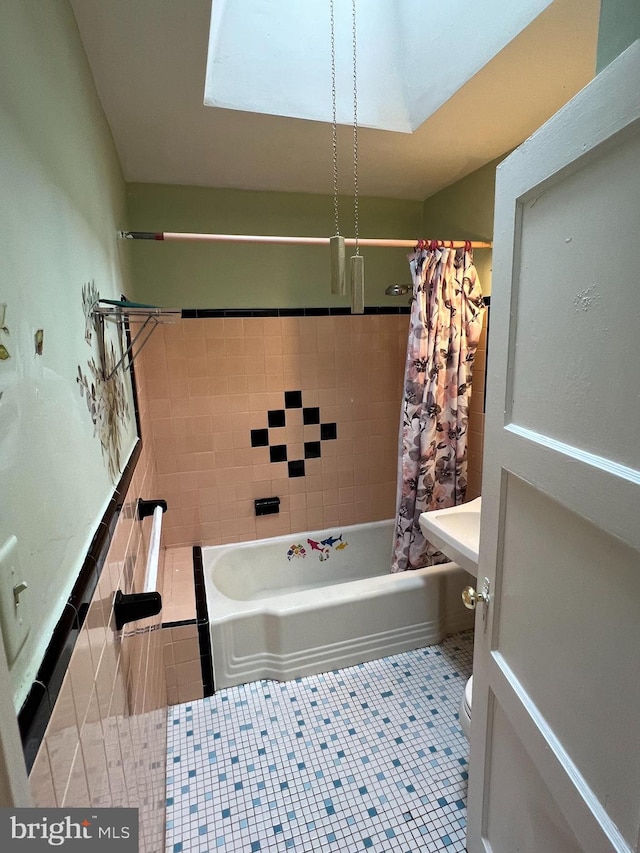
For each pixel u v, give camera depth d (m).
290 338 2.33
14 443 0.50
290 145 1.71
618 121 0.49
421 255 1.93
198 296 2.19
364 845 1.19
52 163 0.77
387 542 2.65
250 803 1.30
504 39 1.14
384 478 2.65
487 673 0.95
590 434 0.58
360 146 1.73
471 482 2.27
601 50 0.65
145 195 2.07
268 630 1.77
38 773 0.44
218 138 1.63
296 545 2.50
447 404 2.09
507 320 0.79
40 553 0.55
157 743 1.31
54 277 0.73
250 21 1.32
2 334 0.49
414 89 1.54
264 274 2.27
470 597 0.98
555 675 0.69
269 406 2.36
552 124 0.62
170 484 2.28
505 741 0.90
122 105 1.39
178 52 1.14
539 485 0.70
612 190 0.52
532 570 0.76
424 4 1.35
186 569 2.12
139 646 1.12
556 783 0.69
